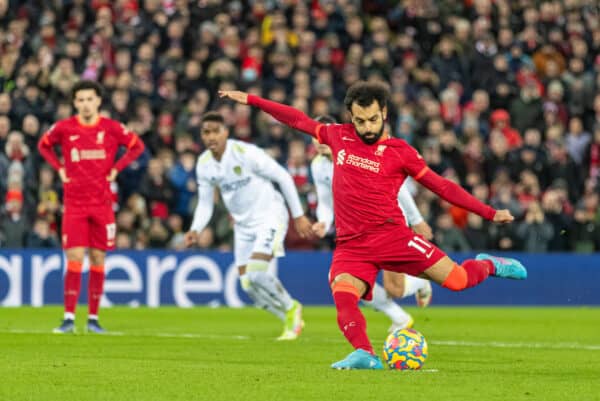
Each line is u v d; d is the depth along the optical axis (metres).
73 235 35.28
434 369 23.92
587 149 63.09
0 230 52.09
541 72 69.25
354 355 23.30
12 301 50.75
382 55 64.06
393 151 23.78
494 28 69.88
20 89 56.97
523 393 19.80
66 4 63.69
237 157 34.75
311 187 54.88
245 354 27.81
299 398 18.81
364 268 23.88
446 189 23.78
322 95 61.06
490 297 57.31
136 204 53.91
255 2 66.38
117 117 57.06
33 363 24.48
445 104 62.94
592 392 20.12
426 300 35.91
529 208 57.75
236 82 60.28
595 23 71.81
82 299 52.03
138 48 61.34
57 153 54.19
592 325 43.41
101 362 24.92
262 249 34.50
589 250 58.72
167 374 22.36
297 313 34.50
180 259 52.72
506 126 62.97
